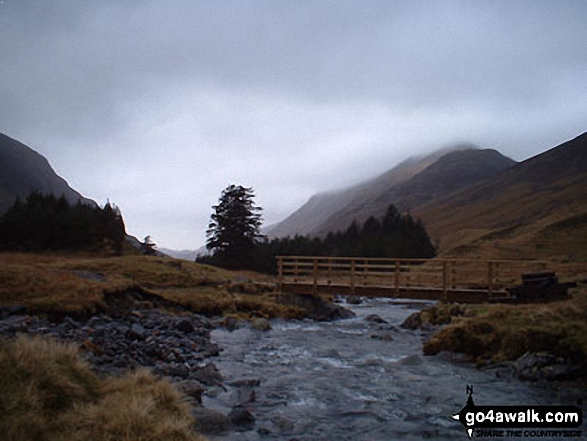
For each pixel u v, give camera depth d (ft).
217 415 31.53
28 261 117.19
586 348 43.88
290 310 96.22
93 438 22.12
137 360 46.65
